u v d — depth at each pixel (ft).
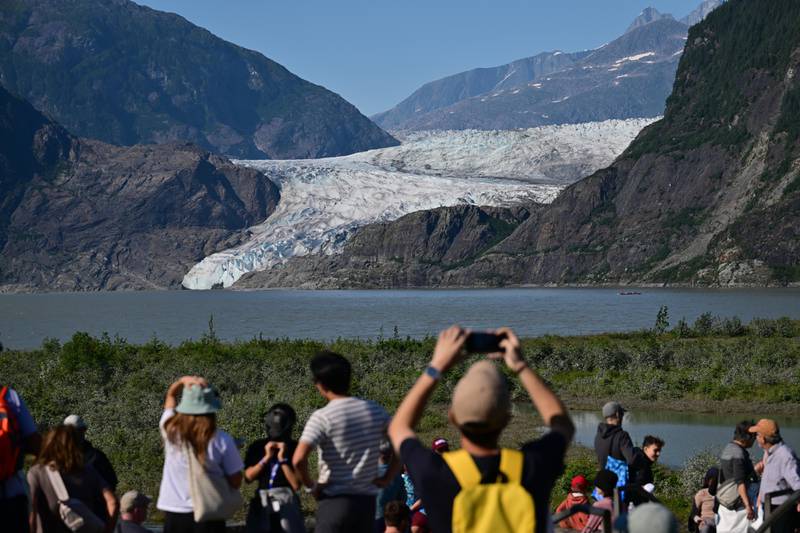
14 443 44.24
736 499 70.03
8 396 45.62
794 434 179.22
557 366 282.56
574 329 654.53
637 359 286.87
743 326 441.68
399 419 30.01
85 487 50.31
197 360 268.82
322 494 47.73
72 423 53.88
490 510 27.66
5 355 312.91
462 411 28.53
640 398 228.63
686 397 228.63
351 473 47.32
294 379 232.53
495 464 28.45
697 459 123.44
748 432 70.23
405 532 60.64
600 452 73.41
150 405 181.88
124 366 259.60
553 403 29.86
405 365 279.28
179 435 47.16
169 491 47.98
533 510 27.86
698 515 80.94
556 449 28.94
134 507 58.44
